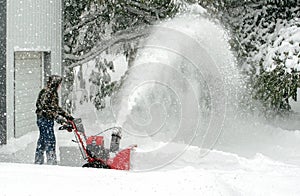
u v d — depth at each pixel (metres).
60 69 15.61
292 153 12.73
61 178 6.36
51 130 10.06
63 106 15.89
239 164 9.98
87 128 16.00
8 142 12.29
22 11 13.04
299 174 8.08
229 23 17.42
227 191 6.16
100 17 19.22
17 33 12.80
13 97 12.62
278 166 9.63
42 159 10.16
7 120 12.33
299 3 17.48
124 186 6.06
